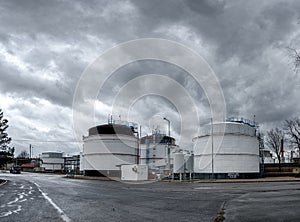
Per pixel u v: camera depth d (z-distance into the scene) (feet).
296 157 292.20
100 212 44.91
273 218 36.17
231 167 190.29
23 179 173.37
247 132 197.88
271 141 309.01
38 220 37.58
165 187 112.98
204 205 53.31
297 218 35.70
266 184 121.08
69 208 49.62
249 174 193.36
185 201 60.39
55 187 108.68
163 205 53.88
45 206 52.34
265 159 283.59
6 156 149.59
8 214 42.68
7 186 110.22
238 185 118.11
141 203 57.36
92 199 65.72
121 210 47.16
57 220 37.58
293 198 58.95
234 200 58.75
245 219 36.17
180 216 40.70
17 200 62.54
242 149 193.36
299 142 237.86
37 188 101.50
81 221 36.88
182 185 127.24
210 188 103.09
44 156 400.06
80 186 116.98
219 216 39.09
